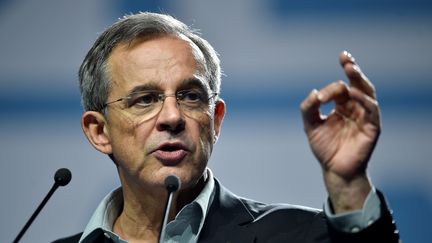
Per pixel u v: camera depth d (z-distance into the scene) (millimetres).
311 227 4734
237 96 8781
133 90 4867
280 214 4914
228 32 8859
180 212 4902
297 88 8711
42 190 8953
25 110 9109
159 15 5109
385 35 8617
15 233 8930
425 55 8547
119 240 5023
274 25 8797
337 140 4172
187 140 4766
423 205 8367
